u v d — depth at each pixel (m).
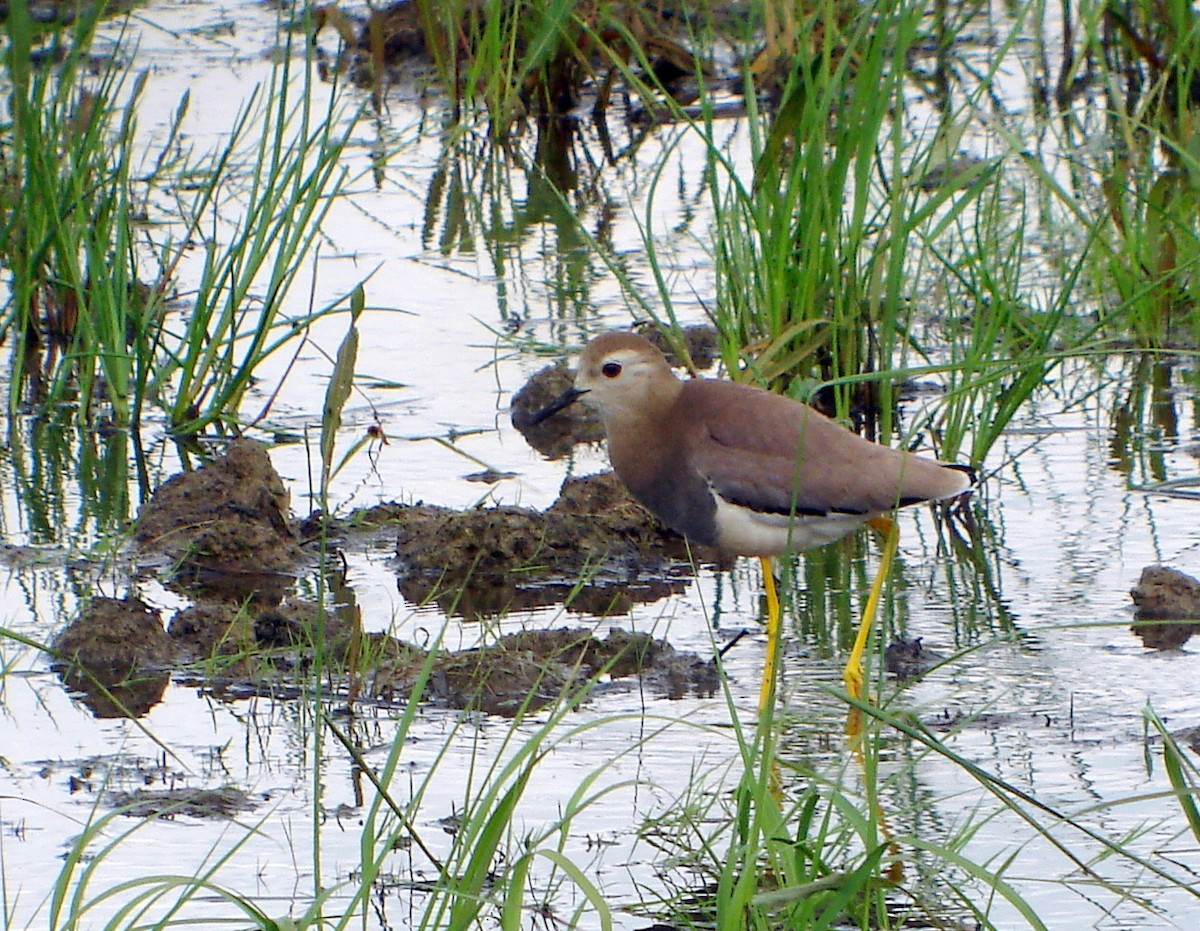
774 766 9.38
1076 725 9.80
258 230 15.02
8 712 10.26
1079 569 12.02
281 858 8.59
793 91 13.69
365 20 24.53
